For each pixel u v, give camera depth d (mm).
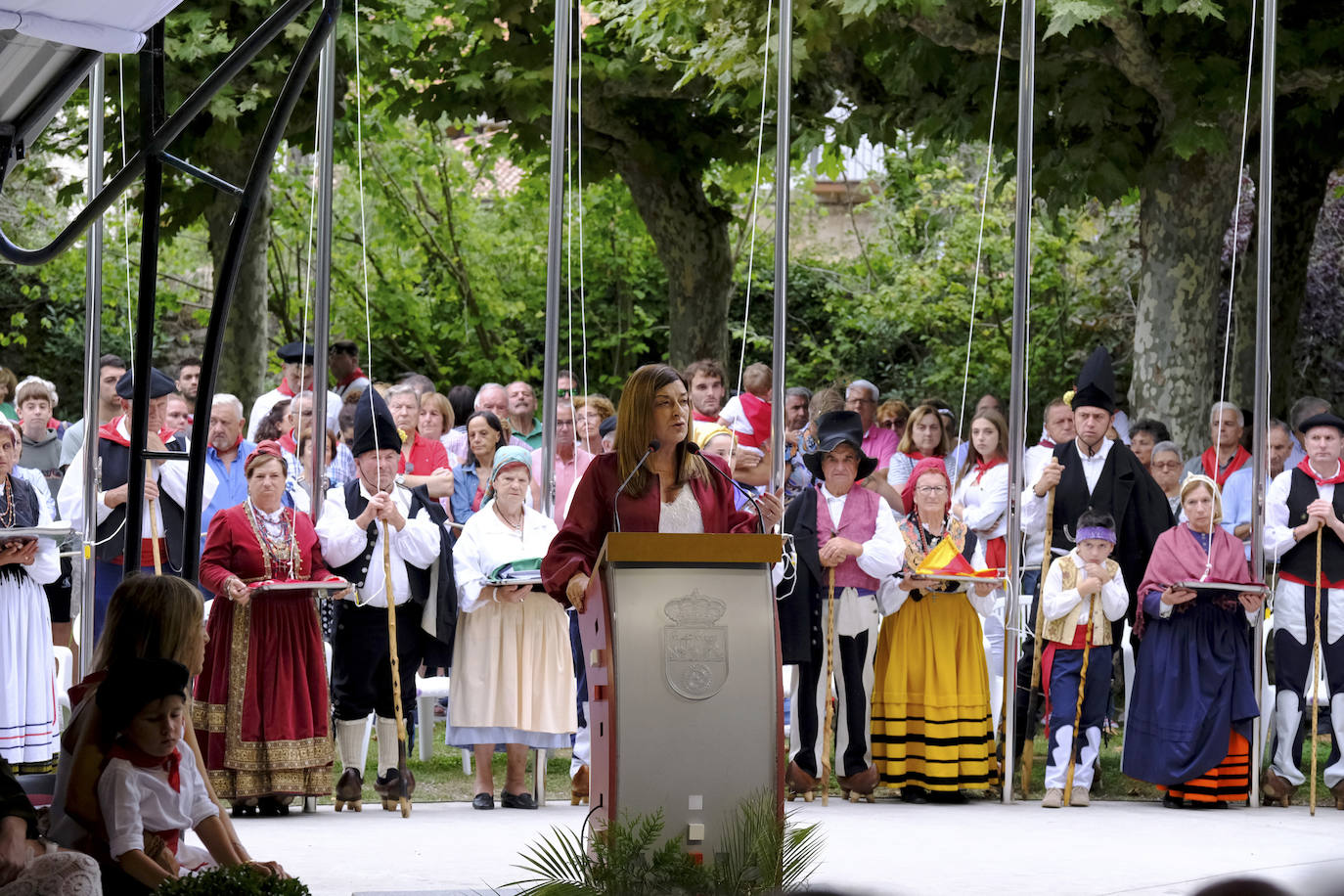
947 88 13961
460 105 15391
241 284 14180
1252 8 11195
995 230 24578
